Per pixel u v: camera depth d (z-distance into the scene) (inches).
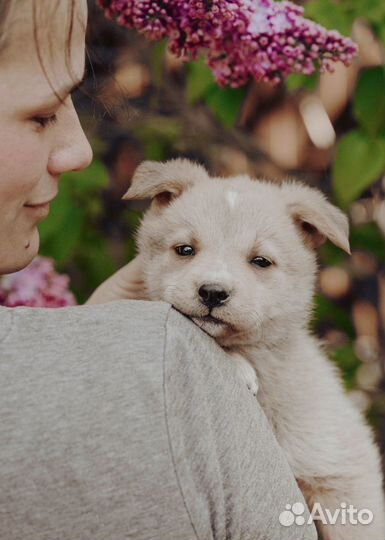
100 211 213.8
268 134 229.1
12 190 99.0
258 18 150.9
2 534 82.0
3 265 110.4
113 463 82.7
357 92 200.8
